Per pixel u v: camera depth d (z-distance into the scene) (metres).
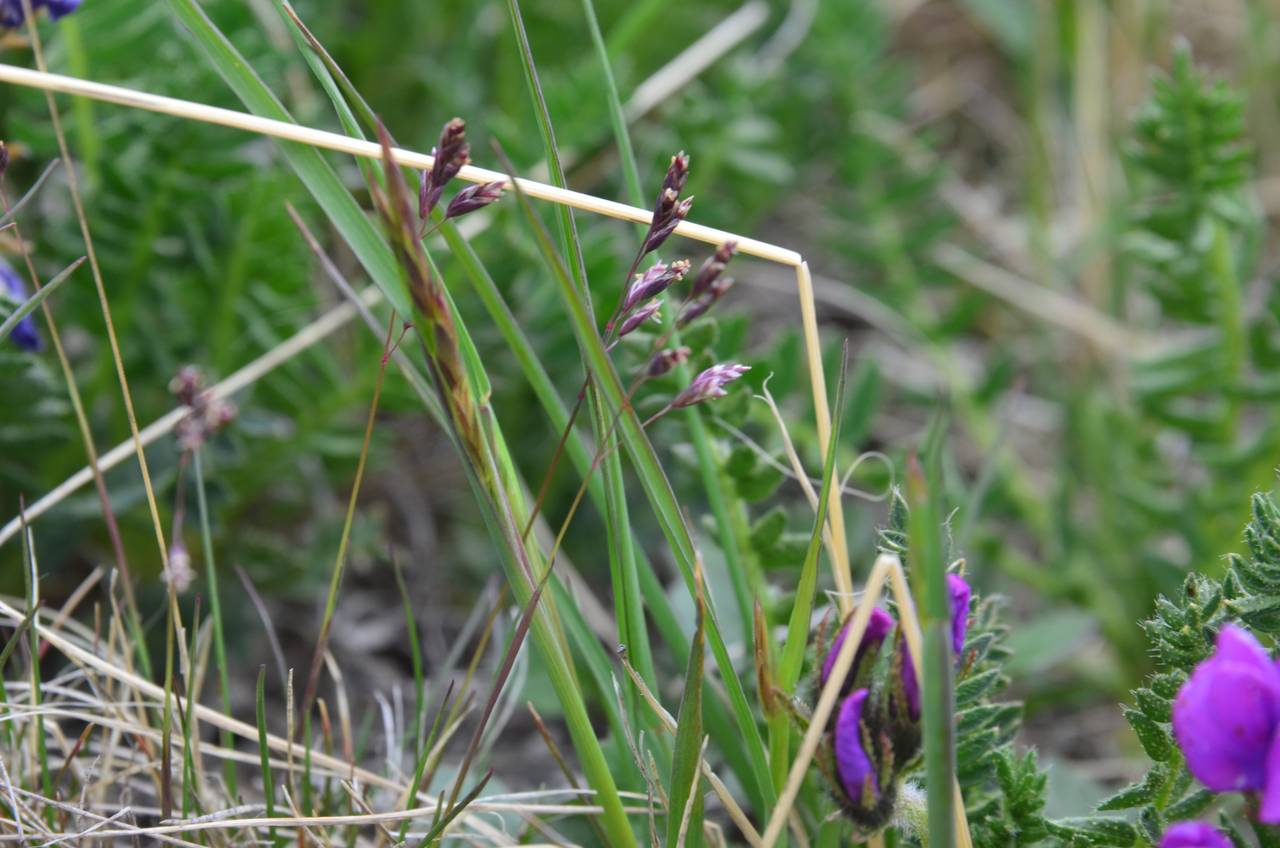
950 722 0.35
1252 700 0.34
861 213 0.61
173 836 0.40
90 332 0.46
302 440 0.47
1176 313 0.49
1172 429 0.50
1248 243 0.48
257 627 0.47
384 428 0.48
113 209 0.45
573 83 0.50
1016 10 0.70
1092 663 0.52
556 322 0.47
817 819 0.39
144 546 0.47
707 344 0.42
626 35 0.51
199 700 0.43
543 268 0.47
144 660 0.41
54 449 0.45
